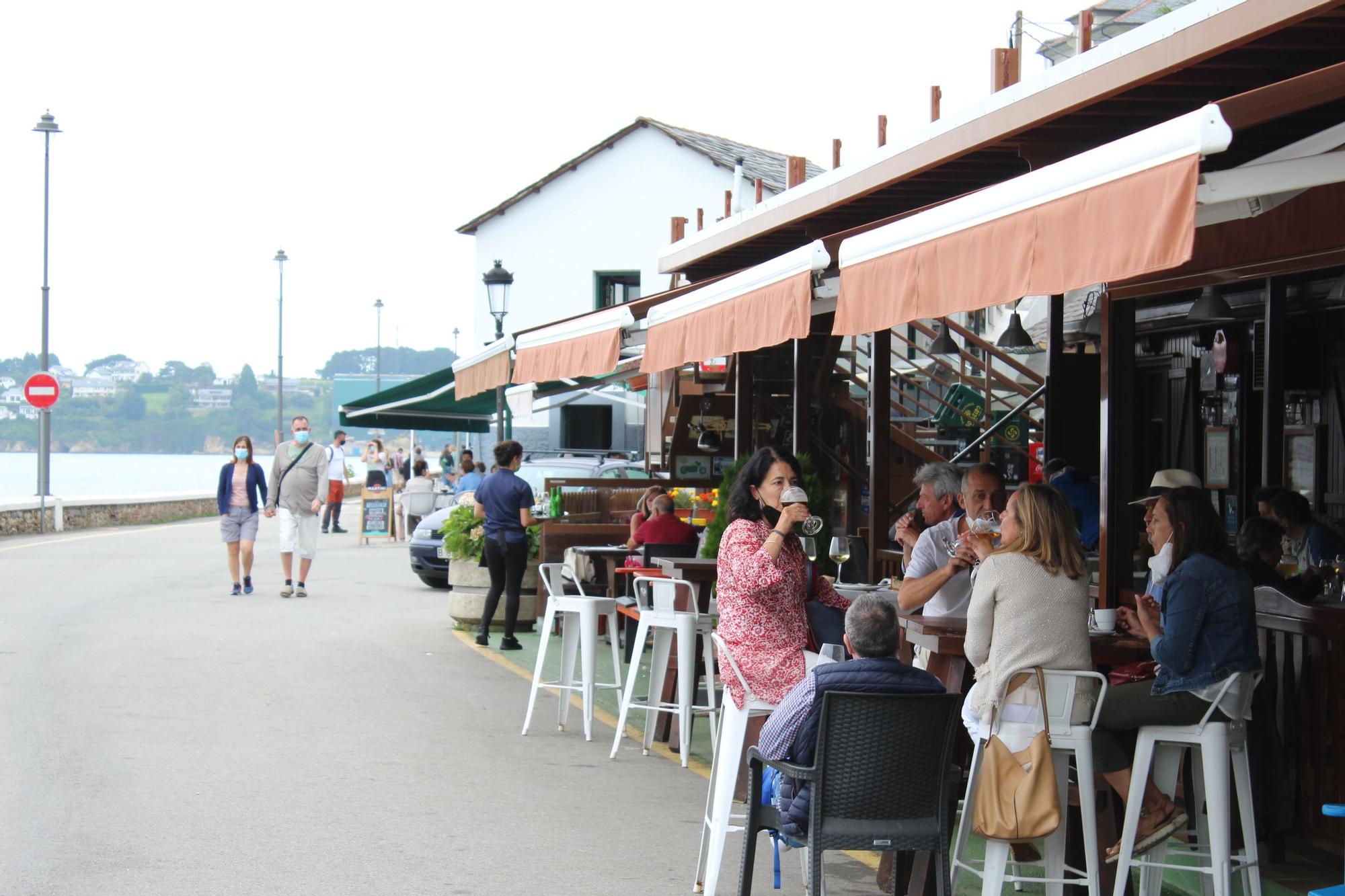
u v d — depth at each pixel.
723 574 6.51
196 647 13.25
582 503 16.45
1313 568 7.73
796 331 6.56
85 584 19.11
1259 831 6.69
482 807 7.61
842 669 5.28
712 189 32.66
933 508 7.63
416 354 134.25
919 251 5.38
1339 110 7.00
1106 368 8.27
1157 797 5.79
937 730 5.15
